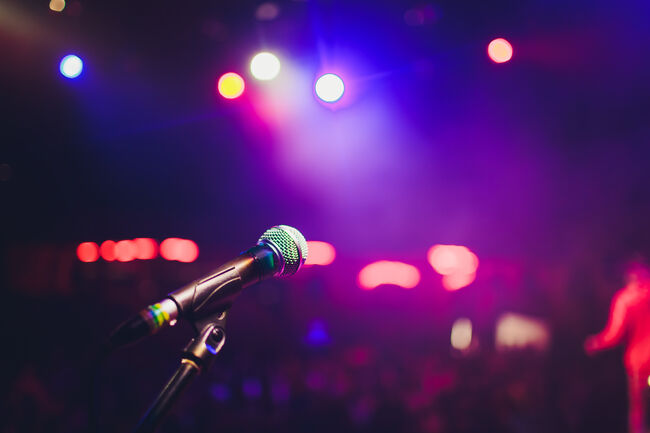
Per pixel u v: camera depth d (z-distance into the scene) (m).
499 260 12.66
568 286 10.93
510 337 10.38
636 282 5.16
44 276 13.74
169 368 8.32
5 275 13.33
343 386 7.47
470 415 6.88
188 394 6.93
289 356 8.80
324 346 11.44
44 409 6.49
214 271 1.30
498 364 8.10
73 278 14.09
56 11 6.34
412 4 6.51
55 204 13.20
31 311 12.78
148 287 15.07
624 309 5.08
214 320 1.27
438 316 13.45
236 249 15.90
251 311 13.14
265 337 11.88
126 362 8.05
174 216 15.04
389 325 13.43
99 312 13.58
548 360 8.95
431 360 8.52
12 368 9.11
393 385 7.32
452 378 7.72
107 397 6.96
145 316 1.14
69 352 9.45
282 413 7.00
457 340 12.37
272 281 14.67
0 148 8.48
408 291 14.78
